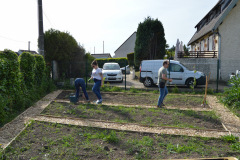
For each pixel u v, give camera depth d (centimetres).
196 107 739
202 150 386
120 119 581
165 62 684
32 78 850
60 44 1422
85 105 731
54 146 397
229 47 1491
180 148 384
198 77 1150
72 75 1563
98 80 755
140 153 371
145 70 1245
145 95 988
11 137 437
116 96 962
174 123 553
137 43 1958
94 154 368
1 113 516
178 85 1201
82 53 1664
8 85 612
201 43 2109
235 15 1473
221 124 552
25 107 693
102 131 480
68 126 510
